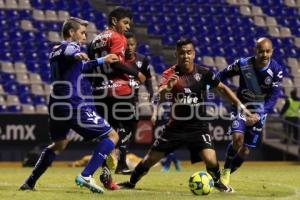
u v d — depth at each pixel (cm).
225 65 8369
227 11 9025
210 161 2983
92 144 6284
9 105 7112
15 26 8019
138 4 8831
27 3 8325
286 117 6888
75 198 2608
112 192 2912
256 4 9212
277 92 3256
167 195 2819
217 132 6372
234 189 3247
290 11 9231
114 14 3089
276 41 8806
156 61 8131
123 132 3550
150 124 6228
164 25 8656
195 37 8619
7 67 7550
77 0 8538
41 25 8119
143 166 3070
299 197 2888
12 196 2645
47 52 7812
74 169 5472
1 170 5284
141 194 2838
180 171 5212
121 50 3070
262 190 3228
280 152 6856
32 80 7456
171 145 3002
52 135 2869
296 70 8475
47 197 2630
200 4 9000
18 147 6109
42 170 2898
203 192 2842
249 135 3234
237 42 8681
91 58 3127
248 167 5912
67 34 2822
